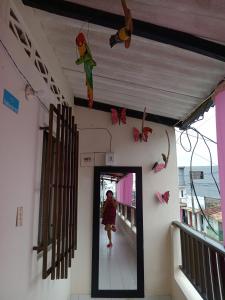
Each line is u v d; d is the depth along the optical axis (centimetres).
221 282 191
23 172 177
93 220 368
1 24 140
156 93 309
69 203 265
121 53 237
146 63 245
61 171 228
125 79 289
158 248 361
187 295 264
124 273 374
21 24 175
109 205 402
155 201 372
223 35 180
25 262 181
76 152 298
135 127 391
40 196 217
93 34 219
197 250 251
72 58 279
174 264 335
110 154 378
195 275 259
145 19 183
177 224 327
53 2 189
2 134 144
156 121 391
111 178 407
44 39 232
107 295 350
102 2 180
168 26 185
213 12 159
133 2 167
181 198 378
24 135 179
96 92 346
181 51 211
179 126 384
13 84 159
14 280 160
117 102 372
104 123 392
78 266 358
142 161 382
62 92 305
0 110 141
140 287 351
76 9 191
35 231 204
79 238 364
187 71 241
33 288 198
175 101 317
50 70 252
